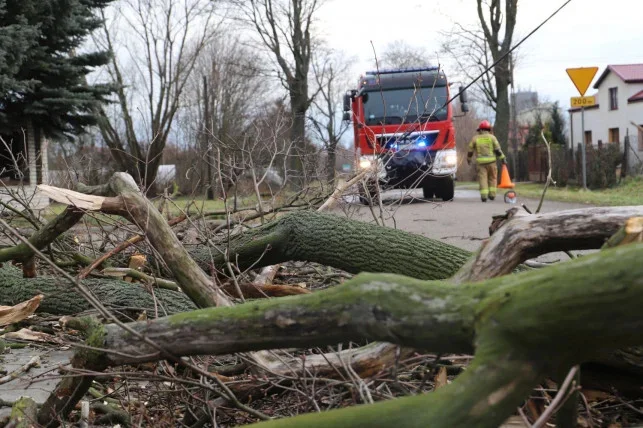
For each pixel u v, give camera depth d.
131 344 2.62
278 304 2.09
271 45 37.12
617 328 1.58
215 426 2.74
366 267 4.37
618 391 3.03
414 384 3.06
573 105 19.64
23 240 2.72
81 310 4.64
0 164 21.73
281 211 6.45
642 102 45.97
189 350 2.30
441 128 16.77
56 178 8.81
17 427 2.83
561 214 2.92
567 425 2.36
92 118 22.50
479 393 1.64
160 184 8.76
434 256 4.12
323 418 1.72
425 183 17.14
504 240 2.91
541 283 1.65
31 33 18.36
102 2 22.78
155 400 3.32
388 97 16.69
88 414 3.17
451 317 1.77
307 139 7.23
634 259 1.56
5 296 4.89
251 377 2.92
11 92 20.30
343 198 6.36
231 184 6.40
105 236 5.69
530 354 1.67
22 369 4.03
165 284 4.80
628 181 23.66
